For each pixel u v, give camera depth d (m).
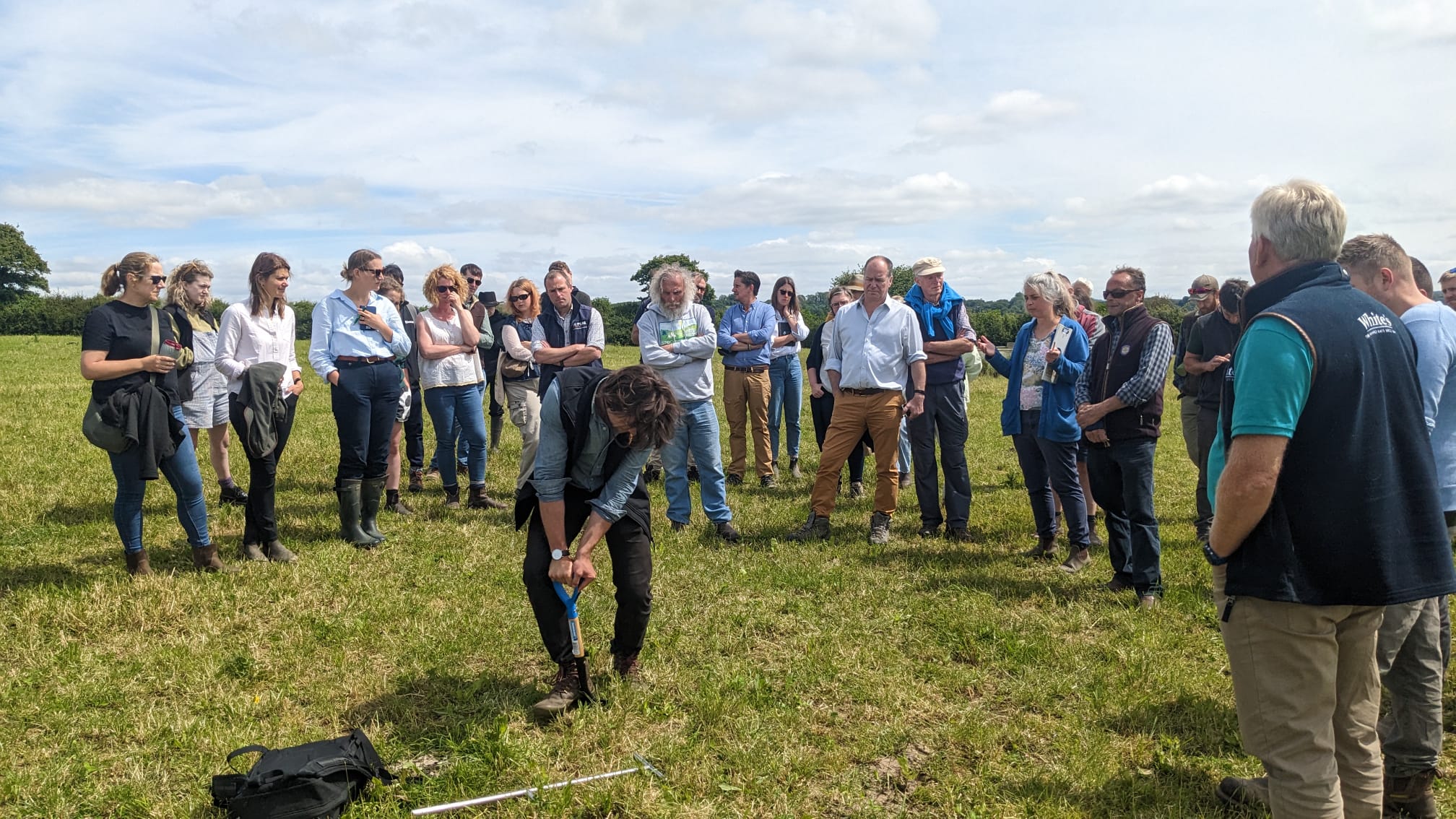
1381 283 3.45
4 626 4.56
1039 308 6.10
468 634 4.68
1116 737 3.80
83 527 6.48
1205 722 3.89
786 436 10.59
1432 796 3.22
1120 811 3.28
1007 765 3.57
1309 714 2.52
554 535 3.63
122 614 4.73
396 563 5.89
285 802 2.93
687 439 6.84
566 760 3.48
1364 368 2.42
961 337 6.95
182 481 5.38
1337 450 2.40
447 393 7.36
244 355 6.61
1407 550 2.45
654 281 6.72
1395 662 3.17
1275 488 2.44
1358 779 2.67
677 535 6.69
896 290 42.50
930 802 3.34
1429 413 3.32
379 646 4.52
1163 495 8.97
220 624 4.71
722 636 4.75
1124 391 5.12
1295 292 2.53
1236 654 2.62
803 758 3.54
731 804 3.25
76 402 13.52
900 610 5.21
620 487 3.69
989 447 11.95
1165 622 5.06
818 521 6.81
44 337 39.38
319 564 5.71
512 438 11.16
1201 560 6.33
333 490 8.01
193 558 5.72
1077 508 6.02
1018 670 4.43
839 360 6.84
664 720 3.84
